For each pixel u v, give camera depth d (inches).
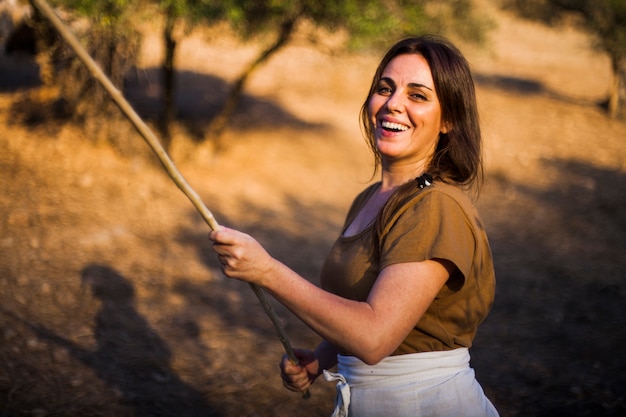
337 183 358.9
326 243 290.7
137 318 202.1
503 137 455.5
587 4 519.5
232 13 281.3
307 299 57.2
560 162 418.3
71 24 310.2
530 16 781.9
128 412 155.8
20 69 437.7
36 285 210.8
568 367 188.1
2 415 148.0
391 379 65.0
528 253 288.5
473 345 201.3
